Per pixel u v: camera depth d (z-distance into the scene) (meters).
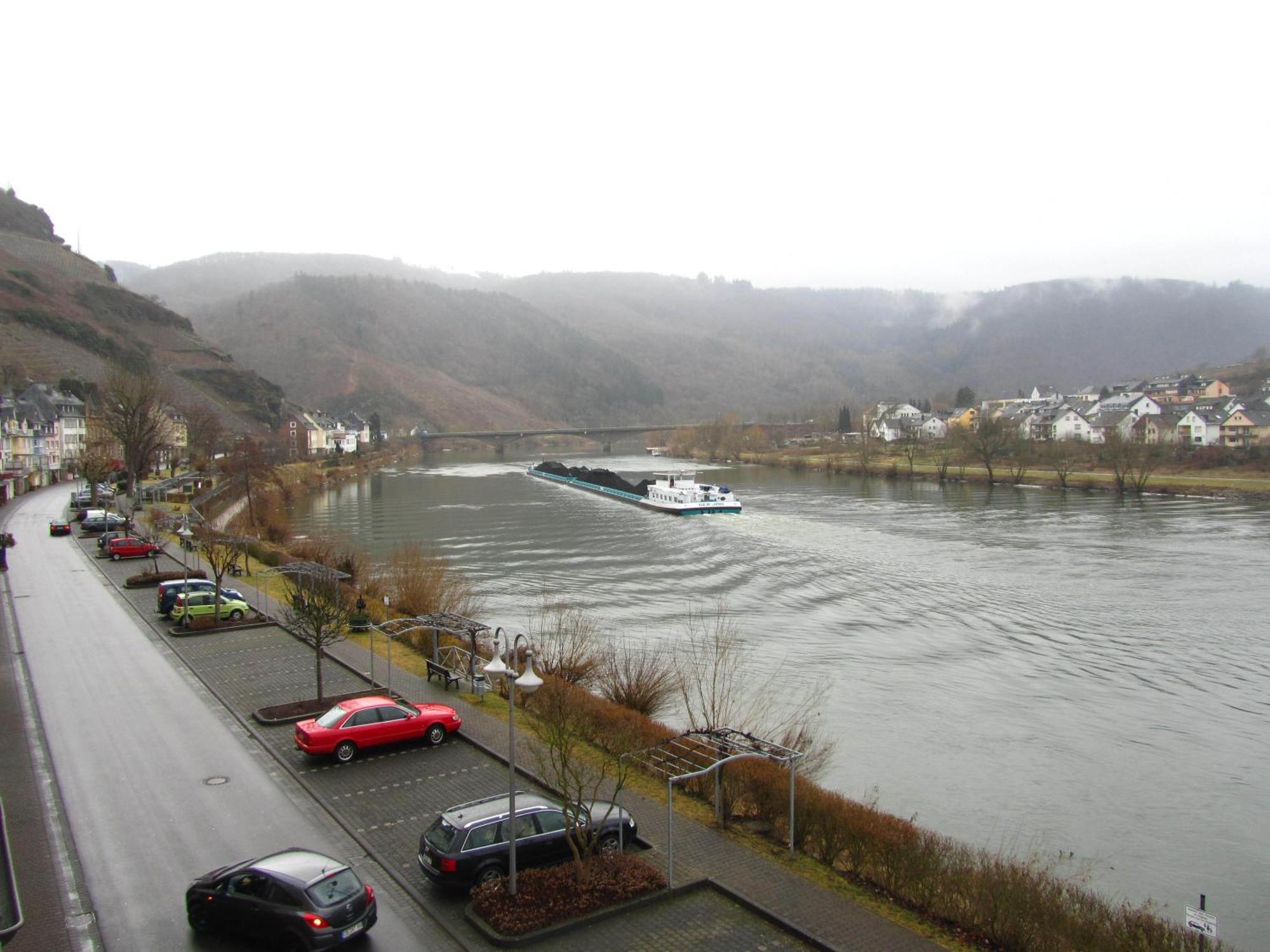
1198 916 19.67
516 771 28.70
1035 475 169.75
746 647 54.88
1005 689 47.50
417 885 21.80
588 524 117.06
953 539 98.12
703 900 21.53
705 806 27.17
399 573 62.72
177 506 102.94
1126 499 136.75
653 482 182.25
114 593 57.53
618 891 21.11
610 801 25.48
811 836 24.42
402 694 37.19
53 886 21.56
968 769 37.19
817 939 19.70
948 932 20.64
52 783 27.70
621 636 57.16
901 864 22.42
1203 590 71.06
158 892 21.34
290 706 34.72
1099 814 33.41
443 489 176.88
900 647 55.16
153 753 30.42
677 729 38.25
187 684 38.59
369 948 19.14
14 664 41.19
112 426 120.00
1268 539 95.06
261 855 23.25
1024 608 65.50
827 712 43.41
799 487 166.88
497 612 63.44
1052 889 21.98
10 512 103.62
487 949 19.14
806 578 77.12
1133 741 40.50
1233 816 33.47
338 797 26.89
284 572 52.72
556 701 32.66
